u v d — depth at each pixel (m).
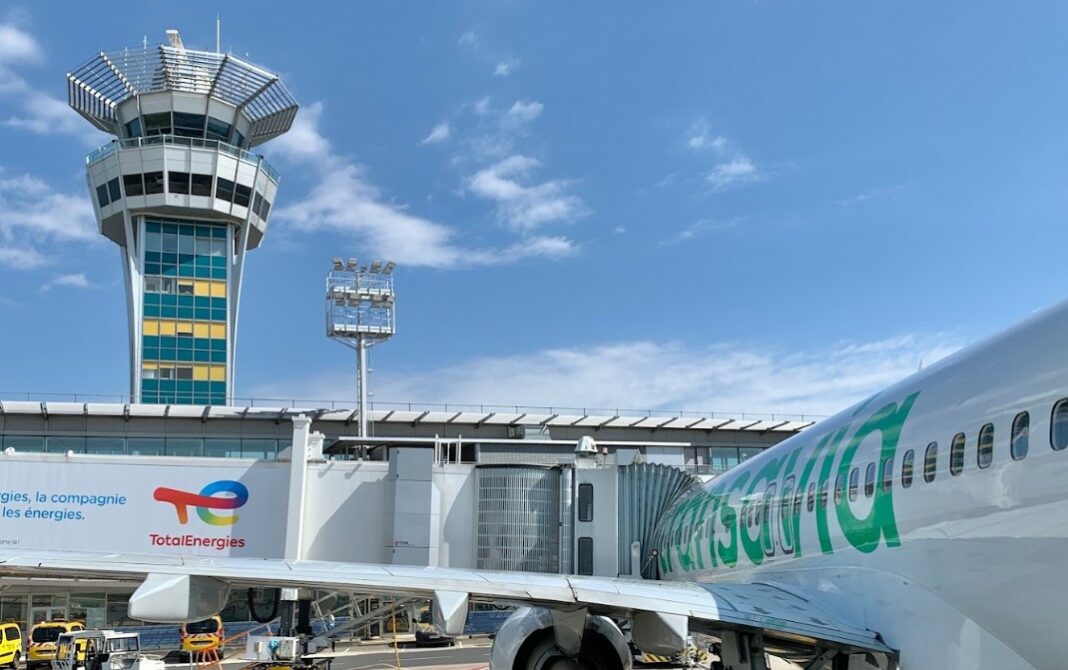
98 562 10.66
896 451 10.34
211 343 66.75
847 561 11.36
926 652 9.46
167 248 67.44
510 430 55.50
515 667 11.64
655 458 41.09
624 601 10.66
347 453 51.12
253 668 30.91
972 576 8.72
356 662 37.69
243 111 72.56
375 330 53.50
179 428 51.44
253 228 72.56
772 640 12.42
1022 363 8.41
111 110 70.81
